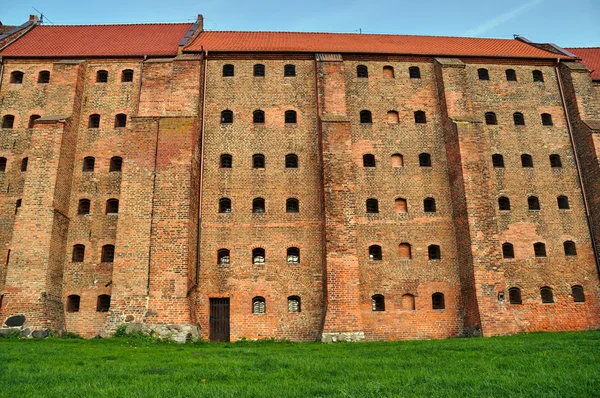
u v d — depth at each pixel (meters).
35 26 33.69
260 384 9.55
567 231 26.58
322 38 33.00
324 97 26.88
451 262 25.42
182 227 23.23
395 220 25.97
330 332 22.39
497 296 23.56
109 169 26.17
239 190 25.88
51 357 14.48
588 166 27.25
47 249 23.27
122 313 22.12
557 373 10.14
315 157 26.67
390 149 27.31
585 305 25.44
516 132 28.30
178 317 22.00
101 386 9.49
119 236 23.17
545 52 31.62
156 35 31.81
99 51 28.92
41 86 27.92
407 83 28.84
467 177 25.28
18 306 22.39
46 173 24.42
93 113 27.25
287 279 24.53
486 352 14.73
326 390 8.80
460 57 29.48
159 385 9.46
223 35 32.78
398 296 24.78
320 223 25.36
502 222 26.39
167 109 25.70
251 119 27.34
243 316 23.92
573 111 28.67
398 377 10.14
